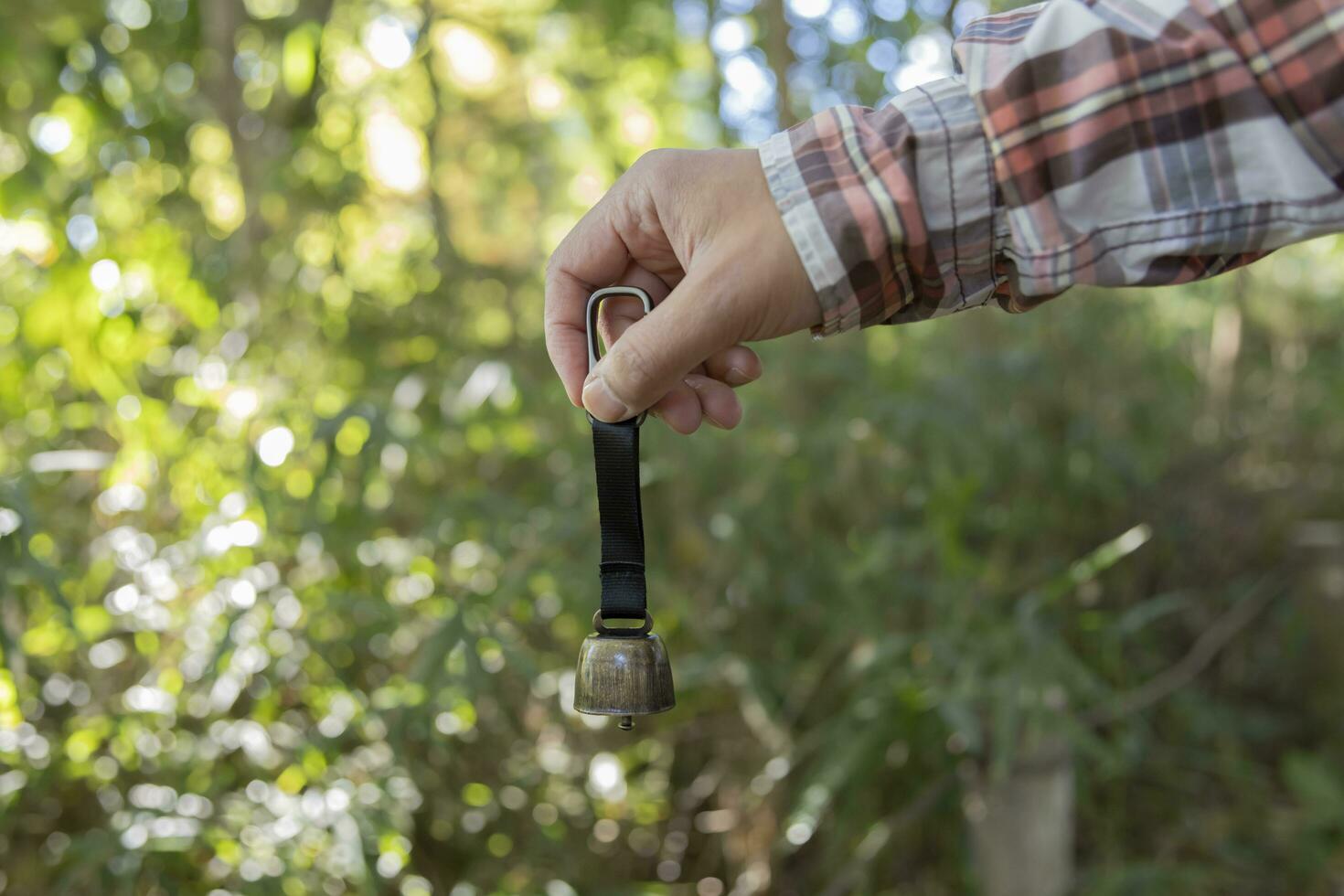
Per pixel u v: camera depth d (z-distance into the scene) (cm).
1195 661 240
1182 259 67
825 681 221
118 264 172
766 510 222
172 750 157
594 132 411
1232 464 302
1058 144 67
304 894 148
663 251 83
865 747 187
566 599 202
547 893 170
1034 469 257
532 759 189
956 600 206
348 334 236
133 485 168
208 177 236
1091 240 67
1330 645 269
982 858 196
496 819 179
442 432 220
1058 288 67
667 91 431
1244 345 343
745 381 88
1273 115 65
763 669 215
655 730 210
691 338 70
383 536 198
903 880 208
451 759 173
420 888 158
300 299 222
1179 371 328
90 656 163
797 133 72
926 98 71
